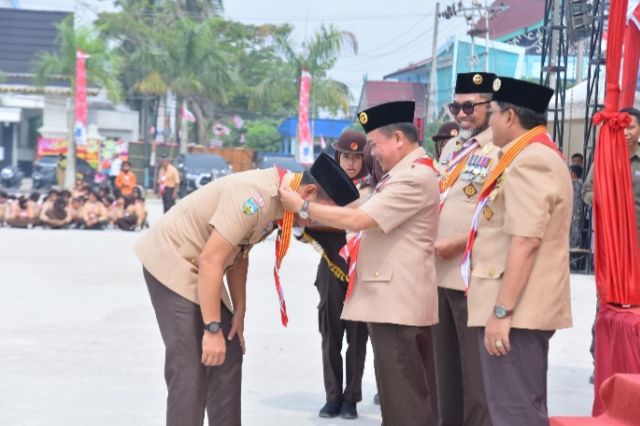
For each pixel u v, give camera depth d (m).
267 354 8.46
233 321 5.12
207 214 4.87
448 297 5.67
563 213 4.43
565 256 4.49
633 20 6.95
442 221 5.72
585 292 12.98
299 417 6.55
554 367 8.20
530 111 4.54
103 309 10.63
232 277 5.16
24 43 57.16
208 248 4.71
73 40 46.31
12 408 6.54
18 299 11.25
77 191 24.56
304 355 8.45
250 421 6.40
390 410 5.14
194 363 4.87
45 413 6.43
